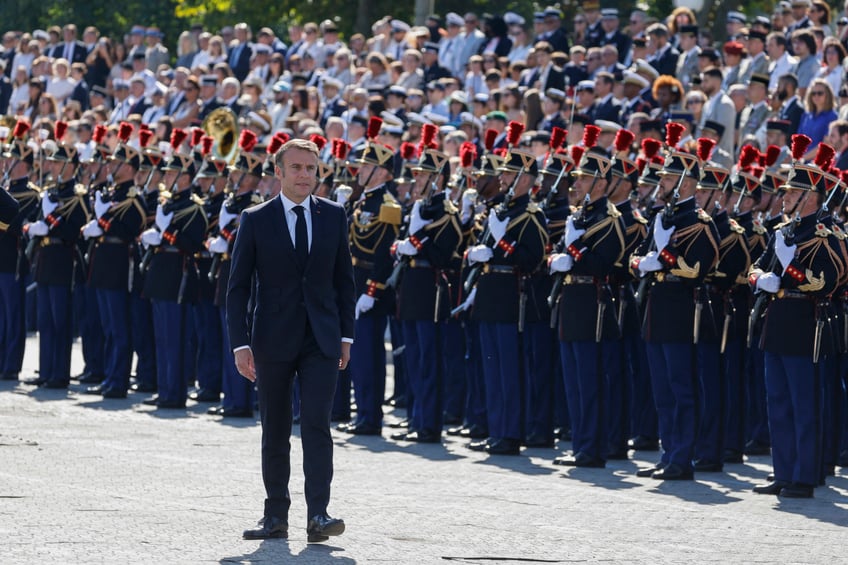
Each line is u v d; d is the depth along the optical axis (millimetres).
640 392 35844
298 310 21875
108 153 44031
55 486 26094
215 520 23375
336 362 21906
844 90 45719
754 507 27125
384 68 59594
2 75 73500
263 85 61938
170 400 40281
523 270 33469
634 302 34781
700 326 31469
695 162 30766
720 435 32281
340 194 37719
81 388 44062
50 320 43969
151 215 42344
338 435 36406
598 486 29125
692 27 52719
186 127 60875
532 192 36094
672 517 25500
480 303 33812
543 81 53812
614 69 53656
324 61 64500
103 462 29266
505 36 60781
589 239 31672
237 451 31656
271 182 39219
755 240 33562
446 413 39500
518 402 33750
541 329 35094
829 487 30266
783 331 28547
